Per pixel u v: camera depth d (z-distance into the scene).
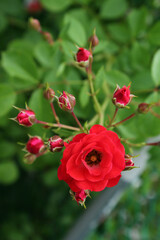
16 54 0.48
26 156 0.41
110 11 0.54
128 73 0.52
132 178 0.59
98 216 0.63
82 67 0.42
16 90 0.49
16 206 0.95
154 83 0.49
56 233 0.92
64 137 0.42
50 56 0.49
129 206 0.64
